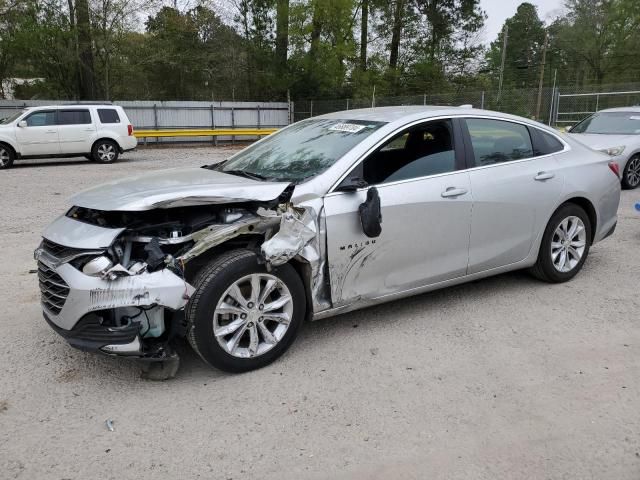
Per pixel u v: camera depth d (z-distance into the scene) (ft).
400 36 126.72
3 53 91.97
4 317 14.82
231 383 11.42
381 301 13.46
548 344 13.07
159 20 108.58
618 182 18.20
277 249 11.27
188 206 11.50
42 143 52.90
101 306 10.24
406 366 12.10
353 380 11.51
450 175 14.15
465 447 9.29
